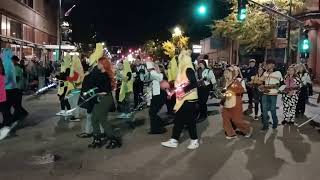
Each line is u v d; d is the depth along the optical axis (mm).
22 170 7727
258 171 7879
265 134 11625
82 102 9508
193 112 9633
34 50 42281
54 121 13375
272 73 12188
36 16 44688
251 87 14781
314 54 42406
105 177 7348
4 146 9734
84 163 8258
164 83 11125
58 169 7812
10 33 32969
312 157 9031
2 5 29688
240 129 11039
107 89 9336
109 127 9523
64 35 64312
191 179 7309
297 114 15570
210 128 12531
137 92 16828
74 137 10789
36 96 22812
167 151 9375
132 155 8961
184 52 9609
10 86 11477
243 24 39531
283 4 37500
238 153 9289
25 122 13156
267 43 40062
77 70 13156
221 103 11008
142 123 13336
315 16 41938
